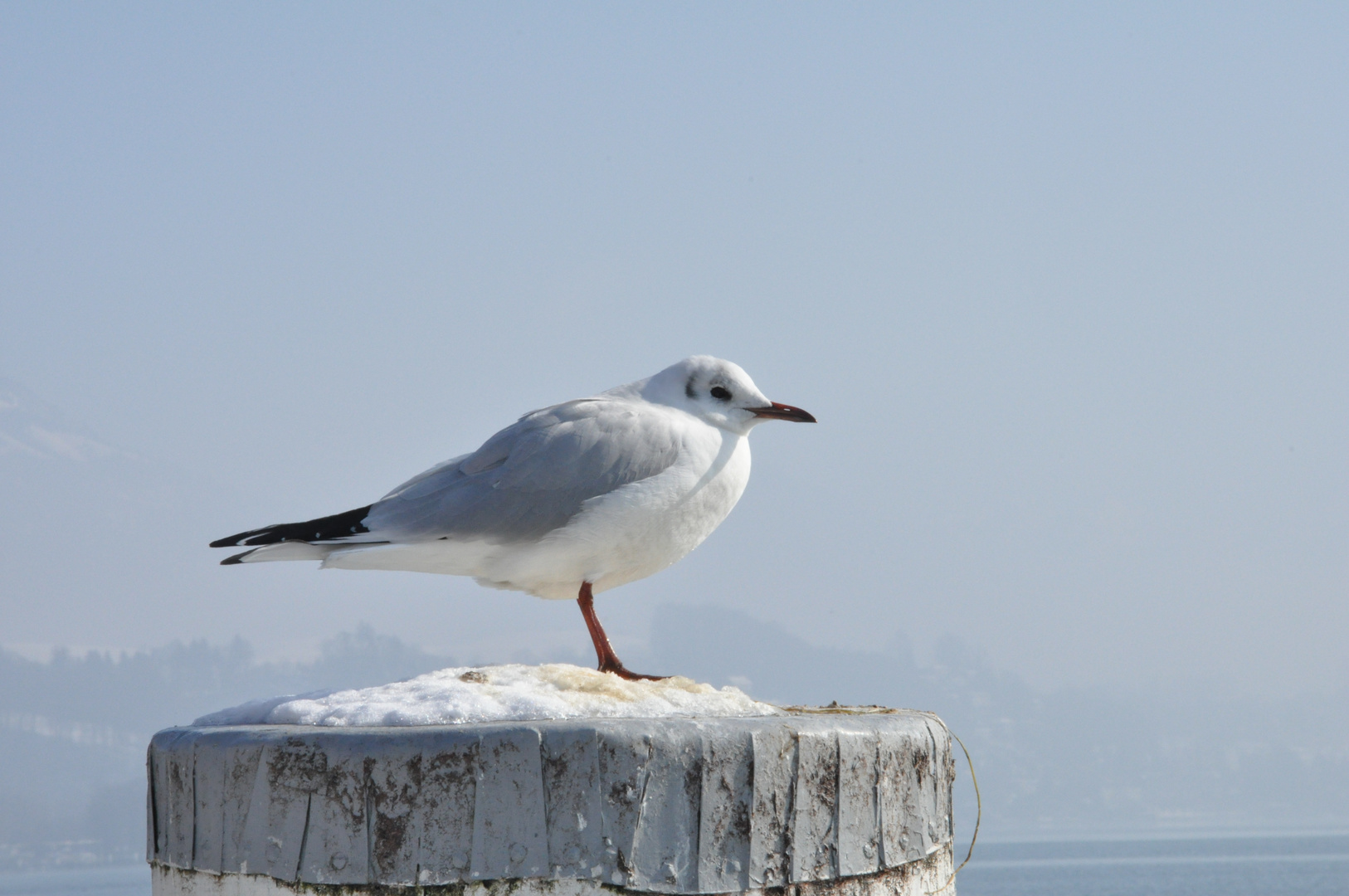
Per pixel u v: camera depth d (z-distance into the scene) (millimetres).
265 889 3705
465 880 3525
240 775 3783
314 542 6117
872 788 3971
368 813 3588
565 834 3529
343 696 4309
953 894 4508
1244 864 116125
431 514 6047
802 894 3750
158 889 4156
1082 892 84875
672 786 3598
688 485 6191
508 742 3551
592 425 6113
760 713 4332
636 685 4570
